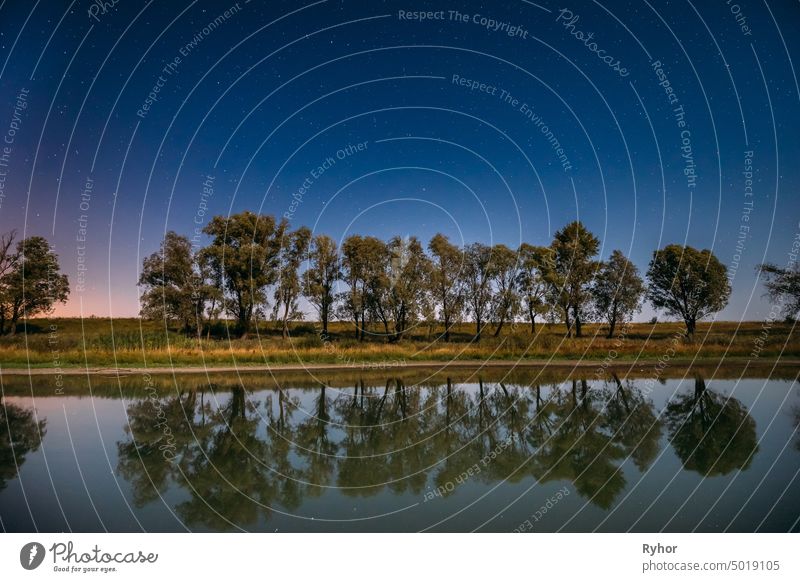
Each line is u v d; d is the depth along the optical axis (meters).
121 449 11.43
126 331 28.22
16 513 7.99
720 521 7.78
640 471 10.02
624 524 7.76
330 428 14.07
